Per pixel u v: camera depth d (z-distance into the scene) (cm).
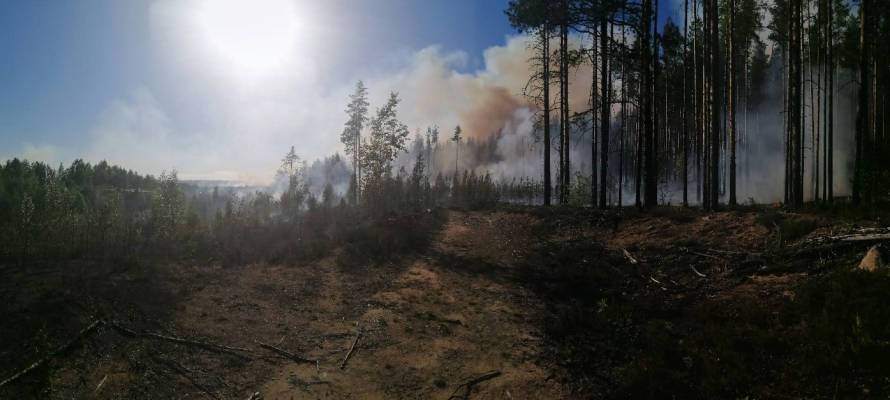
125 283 1036
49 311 841
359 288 1261
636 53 2031
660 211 1795
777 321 859
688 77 3516
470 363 911
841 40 3256
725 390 725
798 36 1948
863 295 827
